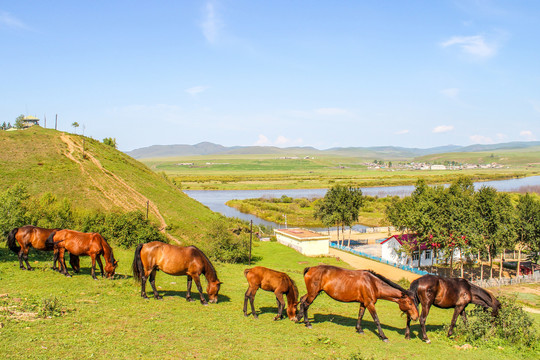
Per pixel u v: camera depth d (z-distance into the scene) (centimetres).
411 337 1650
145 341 1344
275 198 15262
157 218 5675
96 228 4153
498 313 1750
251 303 1744
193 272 1855
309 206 13712
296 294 1758
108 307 1691
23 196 3131
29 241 2227
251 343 1402
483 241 4938
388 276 5022
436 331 1777
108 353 1215
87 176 6341
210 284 1920
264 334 1512
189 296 1936
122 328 1451
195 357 1242
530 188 17775
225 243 4700
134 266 1897
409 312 1542
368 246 7550
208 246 4766
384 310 2355
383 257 6288
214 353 1281
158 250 1850
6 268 2225
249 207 13138
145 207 5944
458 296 1691
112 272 2234
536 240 5262
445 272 5744
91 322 1485
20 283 1945
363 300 1585
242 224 7944
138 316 1608
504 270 6041
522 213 5553
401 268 5612
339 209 7200
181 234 5378
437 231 5222
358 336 1586
